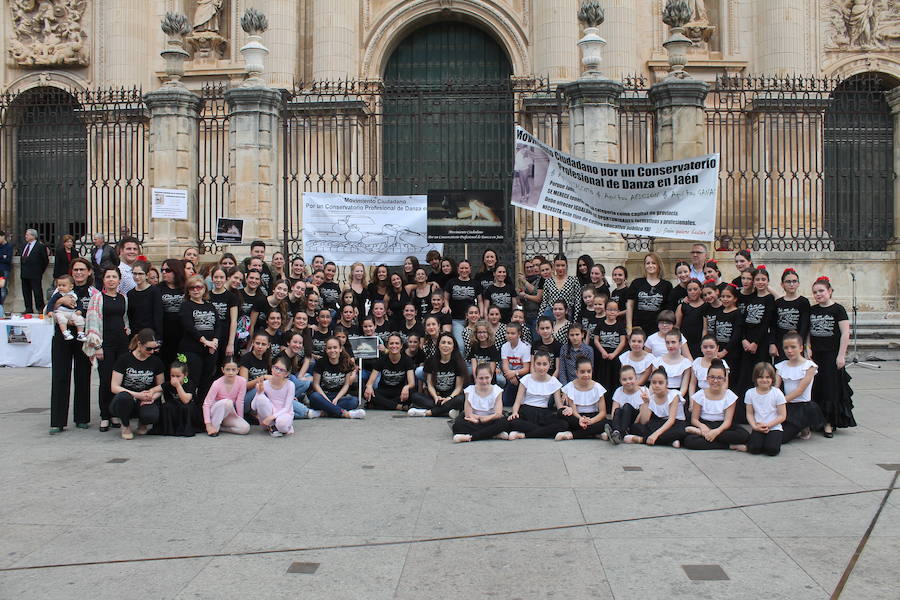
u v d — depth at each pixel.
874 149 22.28
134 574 5.14
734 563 5.26
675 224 13.62
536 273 13.09
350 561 5.35
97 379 13.33
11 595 4.84
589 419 8.92
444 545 5.62
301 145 20.33
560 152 13.72
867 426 9.57
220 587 4.95
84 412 9.57
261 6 22.42
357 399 10.55
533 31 22.59
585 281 12.21
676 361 9.38
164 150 16.03
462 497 6.71
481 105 22.78
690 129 15.66
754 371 8.47
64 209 20.59
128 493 6.85
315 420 10.03
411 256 13.53
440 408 10.21
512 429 9.02
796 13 22.08
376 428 9.55
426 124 22.94
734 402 8.55
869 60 22.61
